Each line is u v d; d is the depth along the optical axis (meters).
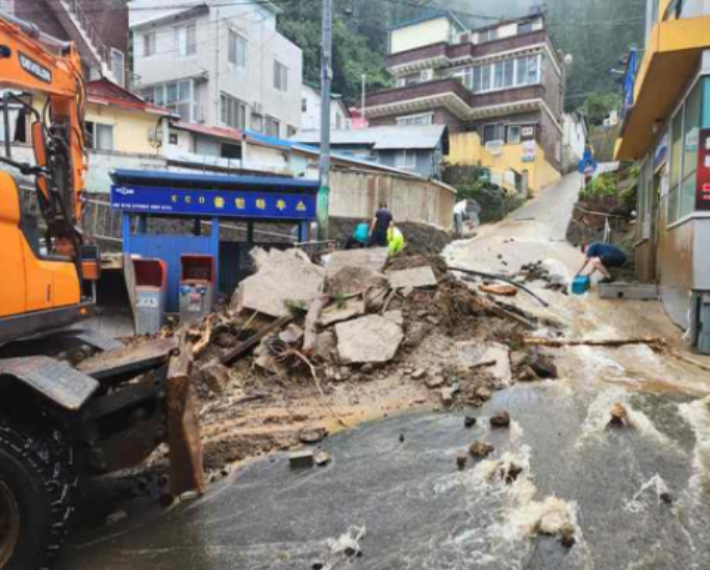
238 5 26.72
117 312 9.21
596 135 47.75
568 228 18.16
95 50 24.14
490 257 14.53
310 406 5.68
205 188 10.39
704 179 7.23
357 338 6.70
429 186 18.45
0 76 4.40
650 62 7.68
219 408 5.63
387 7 48.06
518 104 33.06
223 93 26.23
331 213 16.86
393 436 4.89
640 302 9.56
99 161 16.77
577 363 6.66
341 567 3.10
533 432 4.80
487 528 3.41
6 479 2.81
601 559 3.08
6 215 3.16
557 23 37.91
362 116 35.53
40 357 3.41
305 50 38.84
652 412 5.14
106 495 4.05
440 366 6.38
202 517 3.69
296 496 3.93
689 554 3.10
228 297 10.76
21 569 2.83
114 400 3.62
